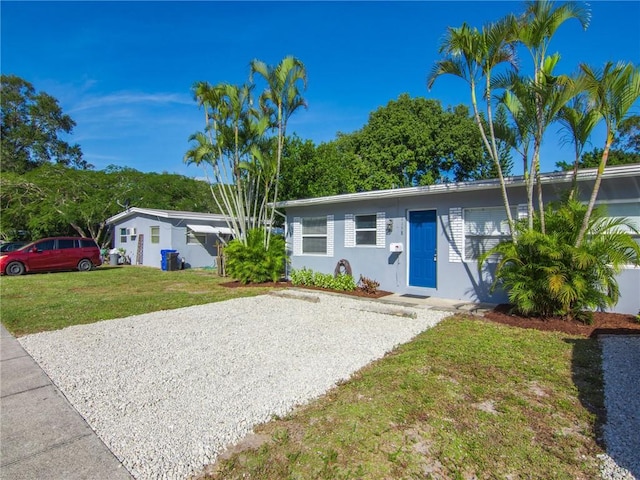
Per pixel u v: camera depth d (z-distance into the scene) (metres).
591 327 5.80
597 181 5.66
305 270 11.49
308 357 4.79
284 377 4.12
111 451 2.75
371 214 10.35
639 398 3.42
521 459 2.54
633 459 2.51
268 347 5.25
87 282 13.09
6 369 4.50
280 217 15.41
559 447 2.68
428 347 4.97
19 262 15.49
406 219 9.59
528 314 6.57
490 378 3.91
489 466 2.47
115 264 20.47
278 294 9.73
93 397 3.69
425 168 22.14
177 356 4.90
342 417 3.14
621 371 4.06
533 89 5.92
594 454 2.59
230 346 5.32
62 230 23.83
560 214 6.29
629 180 6.50
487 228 8.22
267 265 11.85
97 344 5.48
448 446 2.70
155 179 28.33
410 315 7.01
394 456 2.58
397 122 22.03
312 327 6.36
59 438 2.93
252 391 3.76
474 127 21.27
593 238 5.96
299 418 3.19
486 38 6.27
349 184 20.06
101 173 25.69
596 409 3.23
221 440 2.86
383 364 4.44
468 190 8.20
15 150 31.73
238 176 12.45
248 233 12.74
